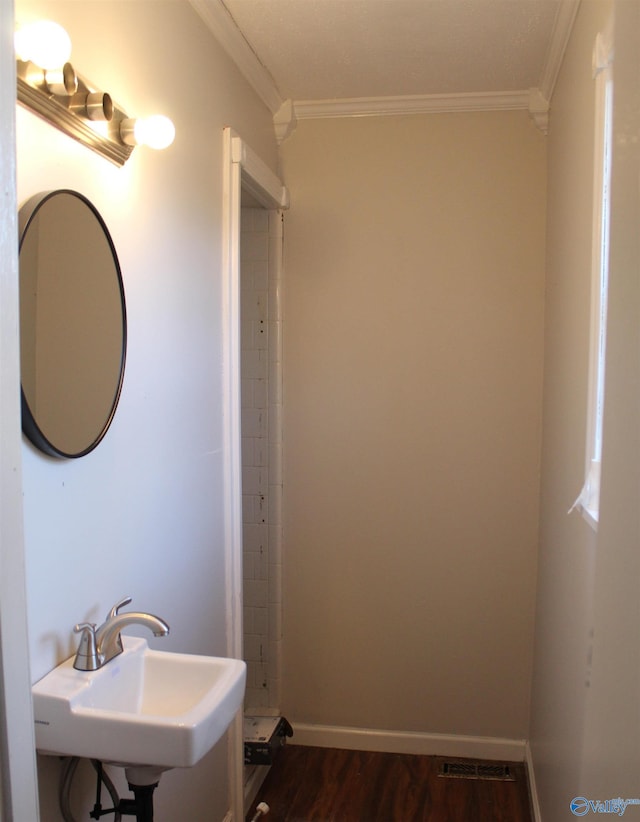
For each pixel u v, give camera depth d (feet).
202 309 7.09
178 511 6.51
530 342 9.69
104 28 5.01
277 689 10.36
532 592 9.81
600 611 3.44
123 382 5.37
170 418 6.30
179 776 6.53
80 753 4.29
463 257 9.79
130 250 5.47
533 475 9.75
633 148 3.08
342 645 10.27
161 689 5.20
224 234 7.70
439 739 10.07
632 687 2.77
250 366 10.22
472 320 9.80
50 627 4.46
